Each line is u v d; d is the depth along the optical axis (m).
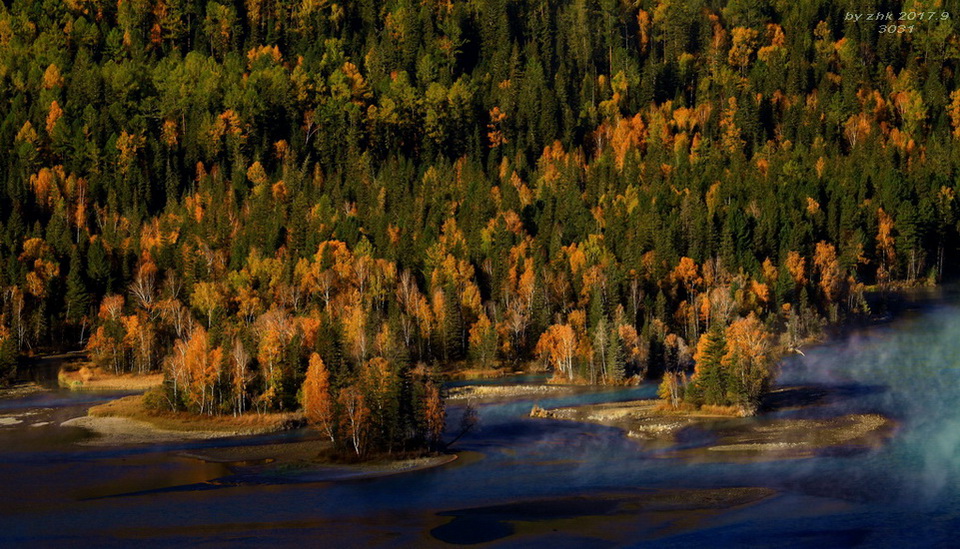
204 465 143.12
